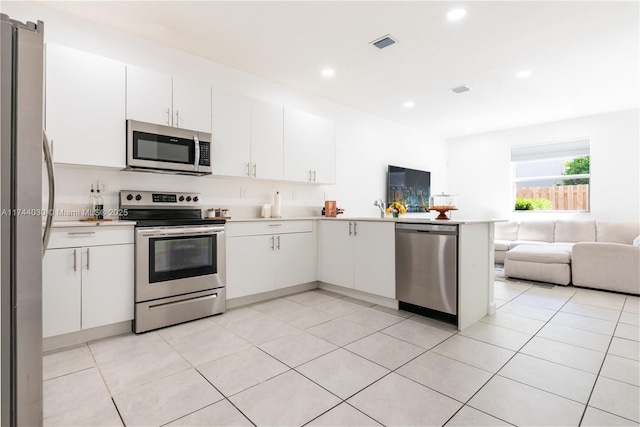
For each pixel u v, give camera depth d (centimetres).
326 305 318
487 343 227
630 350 215
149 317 249
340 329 253
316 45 306
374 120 530
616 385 172
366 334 243
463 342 229
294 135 378
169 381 176
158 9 252
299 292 369
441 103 470
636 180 498
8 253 115
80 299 222
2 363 115
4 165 114
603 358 204
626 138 505
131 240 246
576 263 391
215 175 319
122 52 284
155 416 146
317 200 446
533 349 217
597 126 528
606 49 309
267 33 286
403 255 294
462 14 255
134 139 259
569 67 349
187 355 207
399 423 142
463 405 154
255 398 160
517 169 623
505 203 625
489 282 294
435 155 665
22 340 118
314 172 398
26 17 241
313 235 377
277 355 208
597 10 248
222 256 295
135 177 292
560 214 568
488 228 295
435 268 270
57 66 230
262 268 328
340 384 173
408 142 596
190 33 287
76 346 221
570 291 375
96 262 229
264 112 350
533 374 184
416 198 604
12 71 116
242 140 331
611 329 254
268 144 353
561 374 184
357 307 311
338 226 357
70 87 235
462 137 679
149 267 250
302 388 169
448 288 261
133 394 163
